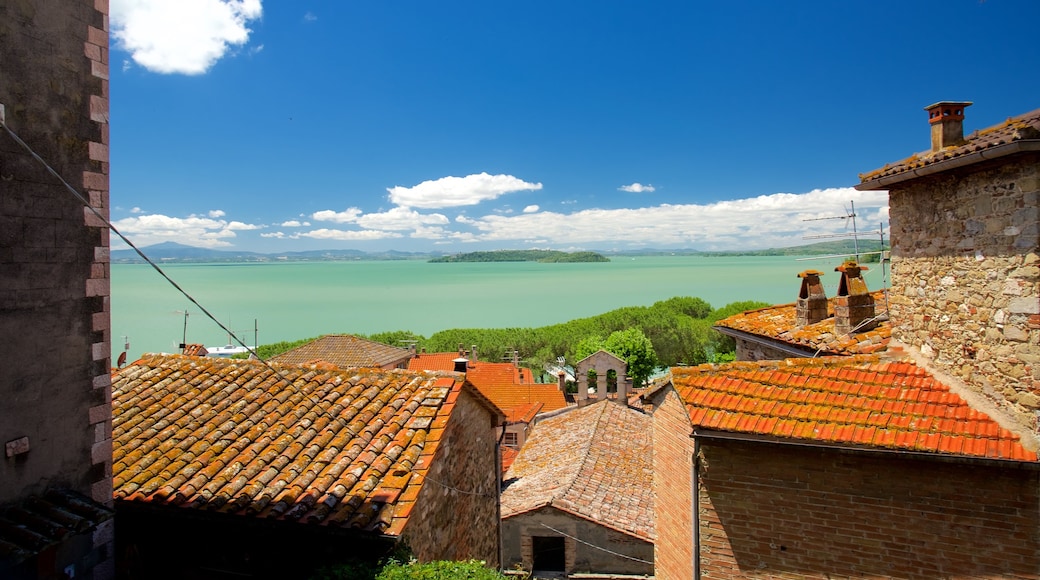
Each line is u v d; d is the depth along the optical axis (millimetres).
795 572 9359
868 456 8867
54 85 7965
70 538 8094
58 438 8031
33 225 7699
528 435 29938
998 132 9102
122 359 19719
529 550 18156
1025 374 7930
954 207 9305
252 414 12242
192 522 9891
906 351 10562
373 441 11188
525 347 65188
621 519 18328
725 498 9742
